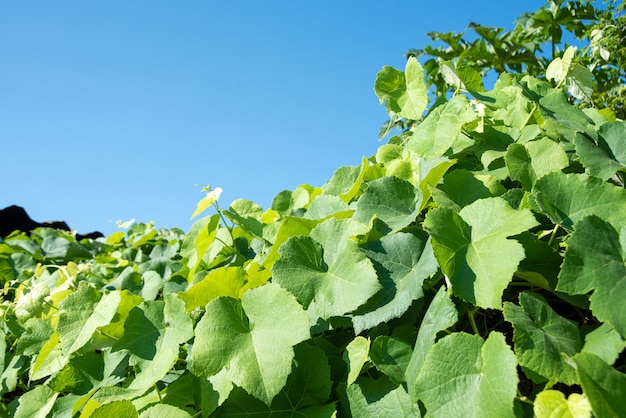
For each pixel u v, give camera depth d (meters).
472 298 1.01
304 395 1.19
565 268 0.95
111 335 1.62
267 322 1.17
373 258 1.25
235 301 1.22
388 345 1.11
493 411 0.87
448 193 1.37
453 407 0.92
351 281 1.19
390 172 1.67
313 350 1.21
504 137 1.62
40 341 1.82
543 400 0.85
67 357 1.60
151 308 1.48
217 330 1.19
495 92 1.80
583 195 1.14
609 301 0.89
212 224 1.84
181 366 1.52
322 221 1.50
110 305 1.53
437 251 1.07
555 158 1.35
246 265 1.80
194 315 1.55
